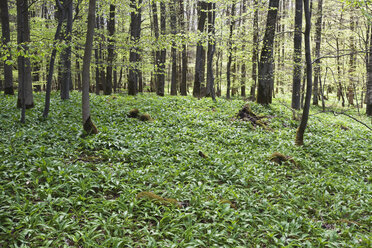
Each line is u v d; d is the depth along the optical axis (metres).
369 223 6.84
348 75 27.08
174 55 27.50
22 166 7.78
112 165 8.67
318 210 7.34
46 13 27.31
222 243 5.62
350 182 9.20
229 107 18.42
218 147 11.36
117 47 13.22
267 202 7.33
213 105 18.91
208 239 5.68
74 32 14.59
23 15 13.47
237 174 8.85
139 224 5.93
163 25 26.38
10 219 5.48
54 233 5.37
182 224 6.02
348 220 6.94
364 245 5.86
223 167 9.25
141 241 5.55
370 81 23.62
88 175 7.53
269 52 18.12
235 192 7.74
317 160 11.33
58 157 8.68
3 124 11.34
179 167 8.99
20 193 6.46
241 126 14.79
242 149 11.59
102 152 9.58
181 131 12.92
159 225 5.99
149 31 34.00
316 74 22.12
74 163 8.54
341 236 6.28
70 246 5.11
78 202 6.27
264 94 19.00
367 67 23.55
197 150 10.71
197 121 14.52
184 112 16.62
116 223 5.88
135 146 10.16
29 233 5.20
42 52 8.56
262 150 11.84
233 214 6.58
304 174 9.85
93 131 10.99
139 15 24.03
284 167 10.18
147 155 9.60
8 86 18.27
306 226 6.43
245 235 6.05
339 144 13.36
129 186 7.48
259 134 13.70
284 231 6.18
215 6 22.33
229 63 25.00
